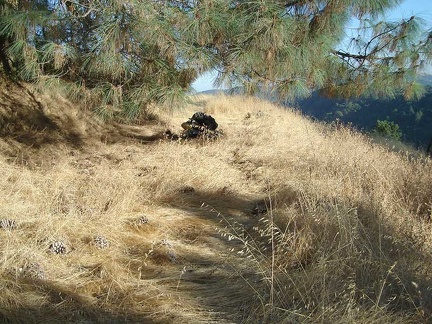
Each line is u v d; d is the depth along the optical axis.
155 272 3.53
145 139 8.74
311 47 6.03
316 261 3.52
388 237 3.70
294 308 2.92
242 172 6.74
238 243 4.22
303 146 8.24
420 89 7.45
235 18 5.52
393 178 5.63
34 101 7.94
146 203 4.98
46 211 4.08
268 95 6.52
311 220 4.09
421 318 2.83
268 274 3.43
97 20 5.54
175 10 5.38
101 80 5.98
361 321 2.75
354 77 7.66
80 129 8.16
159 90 5.87
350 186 5.14
